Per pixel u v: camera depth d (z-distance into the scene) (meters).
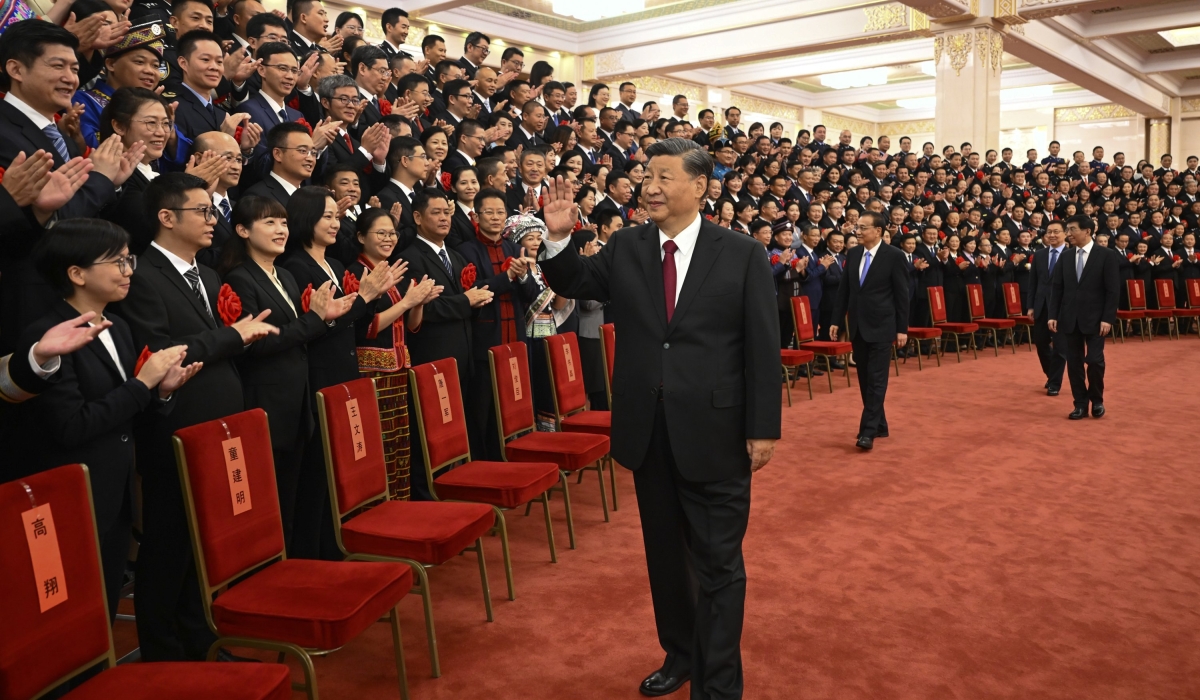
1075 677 2.64
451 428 3.55
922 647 2.84
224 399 2.64
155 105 2.95
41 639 1.76
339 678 2.64
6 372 2.08
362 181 4.40
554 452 3.81
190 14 4.13
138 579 2.50
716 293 2.34
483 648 2.84
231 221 3.39
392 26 6.84
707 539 2.38
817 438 5.97
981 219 11.16
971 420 6.56
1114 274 6.43
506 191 5.43
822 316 8.80
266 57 4.11
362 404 3.01
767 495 4.63
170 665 1.93
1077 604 3.20
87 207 2.55
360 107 4.56
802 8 13.91
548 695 2.53
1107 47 16.94
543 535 4.00
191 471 2.25
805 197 9.20
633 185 7.13
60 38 2.65
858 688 2.57
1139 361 9.69
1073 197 13.53
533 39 15.07
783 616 3.09
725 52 14.79
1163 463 5.27
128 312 2.54
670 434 2.34
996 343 10.12
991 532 4.02
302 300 3.16
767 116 21.97
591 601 3.22
